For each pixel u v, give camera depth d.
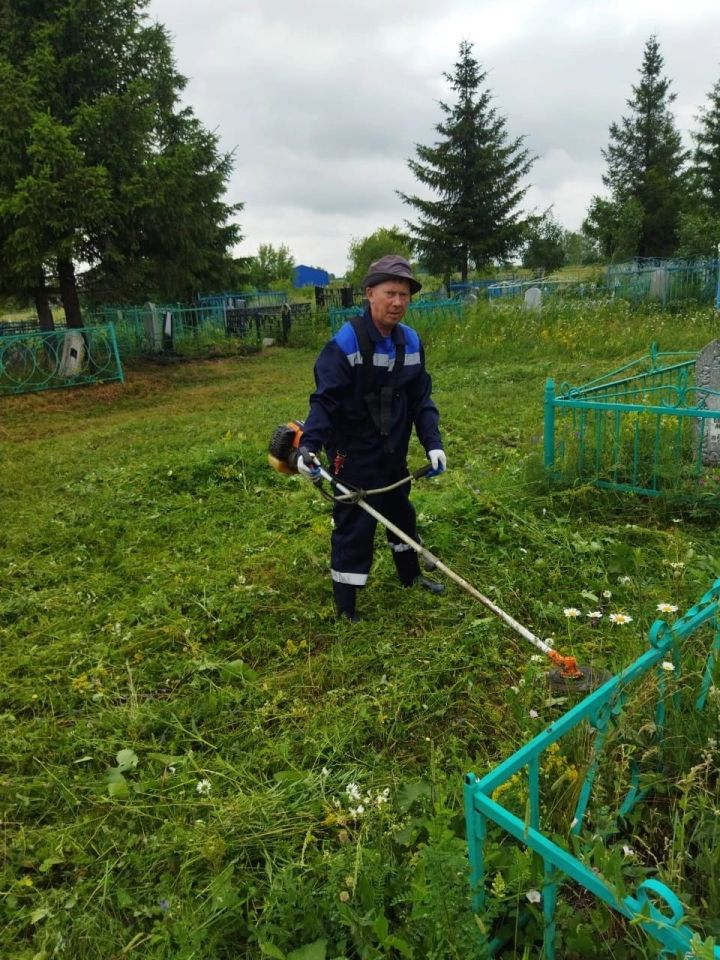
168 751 2.73
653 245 33.91
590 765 1.89
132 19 13.89
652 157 35.03
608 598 3.52
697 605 2.13
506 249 32.75
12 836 2.35
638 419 4.76
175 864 2.18
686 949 1.26
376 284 3.05
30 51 13.06
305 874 2.05
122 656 3.41
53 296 17.06
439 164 32.16
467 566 4.02
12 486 6.27
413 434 7.14
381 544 4.36
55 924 1.99
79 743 2.75
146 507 5.49
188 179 13.67
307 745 2.65
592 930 1.69
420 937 1.71
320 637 3.48
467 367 11.73
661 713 2.13
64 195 12.05
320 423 3.17
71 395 11.52
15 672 3.32
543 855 1.48
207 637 3.56
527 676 2.69
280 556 4.35
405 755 2.61
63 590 4.15
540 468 5.07
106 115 12.91
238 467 6.14
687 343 11.56
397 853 2.10
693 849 1.93
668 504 4.50
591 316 13.84
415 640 3.32
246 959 1.85
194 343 18.14
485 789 1.54
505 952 1.70
